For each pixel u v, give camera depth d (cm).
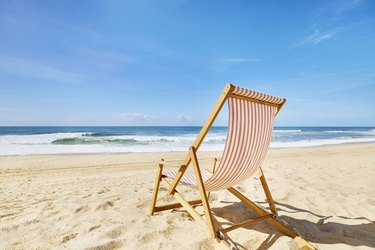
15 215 276
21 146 1486
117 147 1501
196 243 213
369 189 417
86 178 605
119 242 214
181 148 1468
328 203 330
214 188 244
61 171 748
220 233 194
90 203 316
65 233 231
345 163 736
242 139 201
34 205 317
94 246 206
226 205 317
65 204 316
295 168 623
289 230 227
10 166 827
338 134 3503
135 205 312
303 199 346
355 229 252
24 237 224
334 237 232
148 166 834
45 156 1073
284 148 1462
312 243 220
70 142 1802
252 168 241
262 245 213
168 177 273
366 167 645
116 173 709
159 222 257
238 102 190
